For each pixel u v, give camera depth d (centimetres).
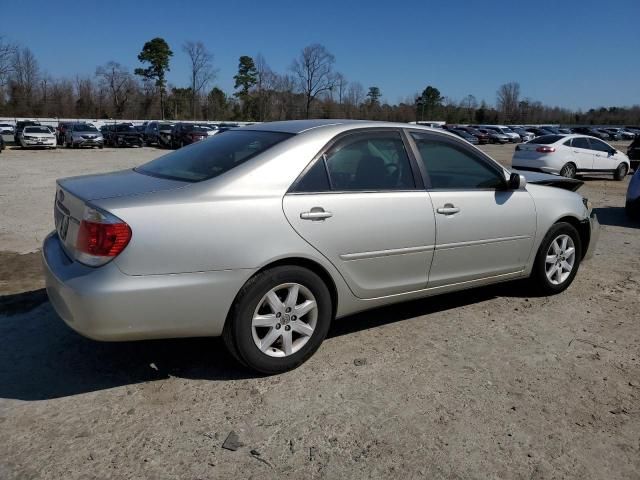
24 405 307
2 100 7088
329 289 364
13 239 701
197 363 360
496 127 5384
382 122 401
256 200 324
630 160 1839
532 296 509
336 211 350
